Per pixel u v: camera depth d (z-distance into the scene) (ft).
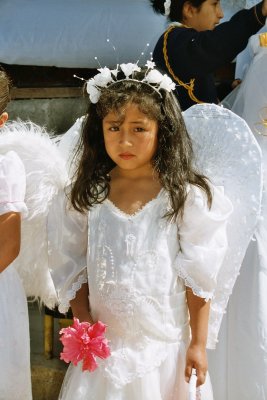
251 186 7.87
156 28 12.07
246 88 9.63
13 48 12.03
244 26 9.25
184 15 10.27
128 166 7.33
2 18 12.28
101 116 7.53
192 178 7.53
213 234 7.41
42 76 12.58
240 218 7.88
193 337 7.39
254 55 9.87
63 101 12.73
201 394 7.52
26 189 8.01
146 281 7.27
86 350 7.06
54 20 12.14
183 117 7.95
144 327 7.29
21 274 8.29
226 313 8.76
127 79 7.38
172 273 7.38
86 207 7.57
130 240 7.30
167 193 7.41
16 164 7.43
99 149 7.75
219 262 7.38
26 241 8.14
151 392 7.18
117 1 12.41
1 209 7.27
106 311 7.38
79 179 7.67
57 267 7.82
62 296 7.77
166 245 7.36
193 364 7.28
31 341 10.67
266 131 9.28
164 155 7.48
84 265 7.75
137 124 7.20
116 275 7.30
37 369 9.82
